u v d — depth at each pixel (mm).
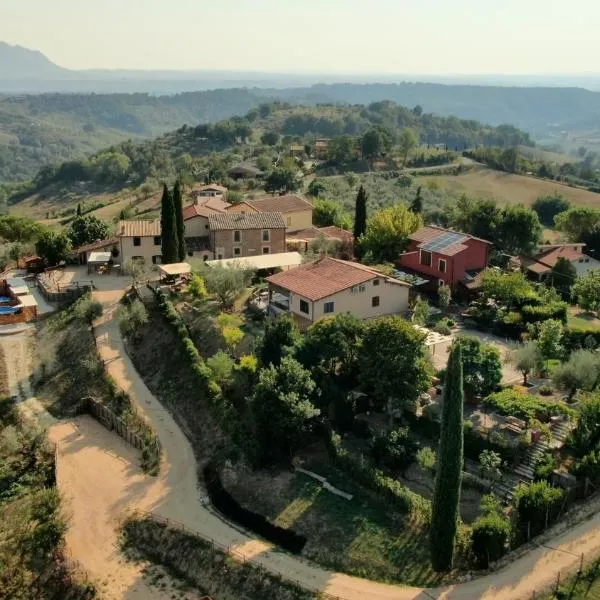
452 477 39031
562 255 101938
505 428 51188
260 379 53719
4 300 95875
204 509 51094
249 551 45469
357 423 54625
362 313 72812
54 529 49000
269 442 53281
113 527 50719
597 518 42750
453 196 178625
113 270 102000
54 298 92562
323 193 167375
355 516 46156
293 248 104750
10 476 58000
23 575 46781
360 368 55562
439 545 39625
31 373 77125
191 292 82938
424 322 72500
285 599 40781
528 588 37969
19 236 127000
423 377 53500
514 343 69000
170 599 43938
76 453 60938
